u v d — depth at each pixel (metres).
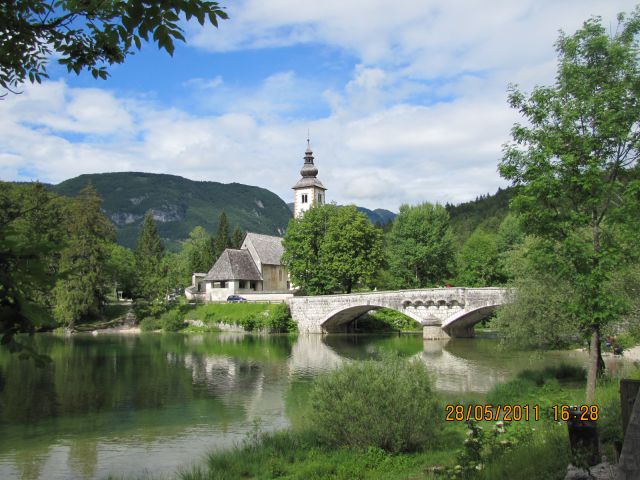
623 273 20.84
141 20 6.17
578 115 18.86
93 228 77.94
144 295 84.56
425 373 19.11
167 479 17.33
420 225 82.38
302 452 17.78
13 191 57.66
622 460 5.97
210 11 6.15
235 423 24.70
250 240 96.31
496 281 86.12
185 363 44.44
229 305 81.06
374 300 68.06
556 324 29.83
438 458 16.27
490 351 50.09
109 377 37.28
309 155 109.19
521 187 20.22
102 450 20.86
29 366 42.16
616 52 18.23
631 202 17.52
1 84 7.60
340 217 76.75
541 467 11.42
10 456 20.20
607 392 20.72
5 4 6.76
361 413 17.58
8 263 5.20
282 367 42.06
